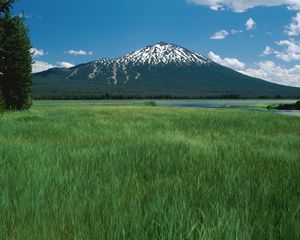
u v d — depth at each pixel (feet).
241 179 19.35
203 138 42.42
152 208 13.60
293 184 18.38
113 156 26.02
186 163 24.50
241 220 12.80
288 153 29.81
